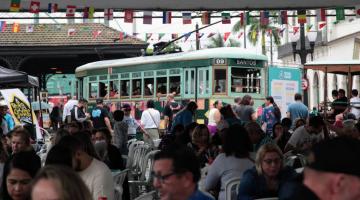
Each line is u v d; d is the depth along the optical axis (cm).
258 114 2562
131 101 2844
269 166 695
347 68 2234
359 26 4481
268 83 2612
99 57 4156
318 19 1934
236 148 815
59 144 632
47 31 4391
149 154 1179
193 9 1852
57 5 1753
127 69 2888
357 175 240
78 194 325
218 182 823
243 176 713
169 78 2683
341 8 1820
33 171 547
